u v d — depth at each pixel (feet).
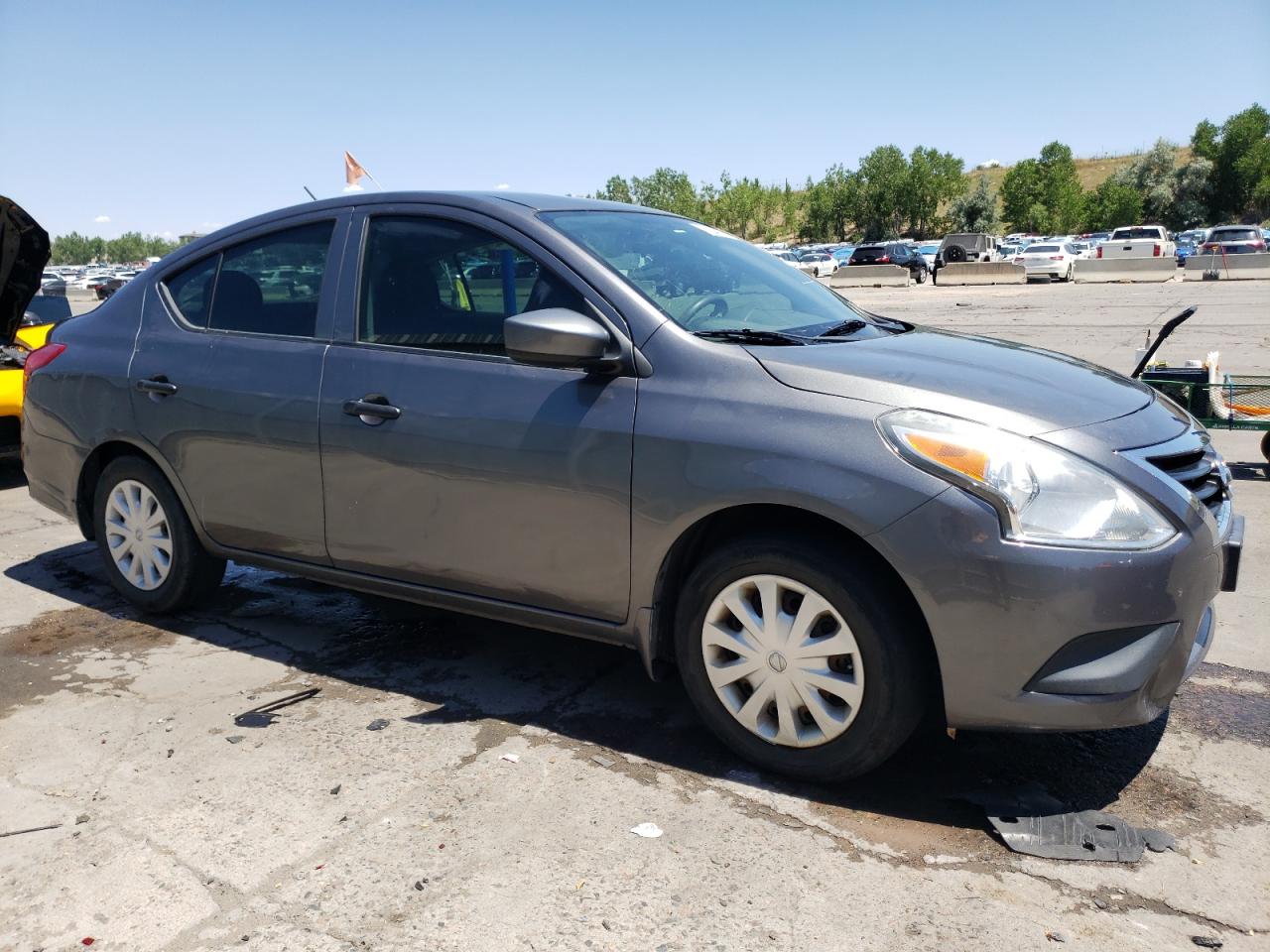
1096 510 8.14
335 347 11.62
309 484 11.75
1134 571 8.05
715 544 9.91
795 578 8.95
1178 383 20.56
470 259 10.96
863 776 9.48
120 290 14.30
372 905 7.68
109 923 7.54
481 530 10.55
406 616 14.07
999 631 8.16
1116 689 8.18
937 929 7.32
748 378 9.27
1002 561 8.06
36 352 14.79
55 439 14.39
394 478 11.02
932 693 9.28
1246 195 327.47
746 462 8.91
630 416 9.57
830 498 8.51
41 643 13.23
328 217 12.17
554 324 9.41
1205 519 8.60
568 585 10.19
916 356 9.84
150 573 13.85
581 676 11.94
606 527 9.77
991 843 8.38
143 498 13.70
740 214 359.87
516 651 12.76
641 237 11.51
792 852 8.29
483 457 10.34
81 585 15.64
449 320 10.97
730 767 9.71
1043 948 7.10
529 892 7.80
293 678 11.97
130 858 8.35
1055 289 96.53
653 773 9.62
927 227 362.74
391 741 10.33
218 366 12.49
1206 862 8.05
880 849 8.32
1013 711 8.32
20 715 11.07
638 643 9.99
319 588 15.34
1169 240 168.14
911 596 8.68
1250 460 23.50
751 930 7.33
